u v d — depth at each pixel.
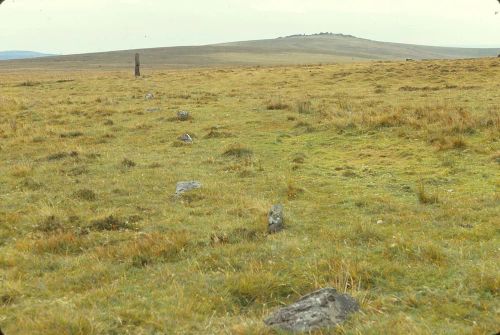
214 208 12.20
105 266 8.66
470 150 16.73
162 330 6.37
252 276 7.66
